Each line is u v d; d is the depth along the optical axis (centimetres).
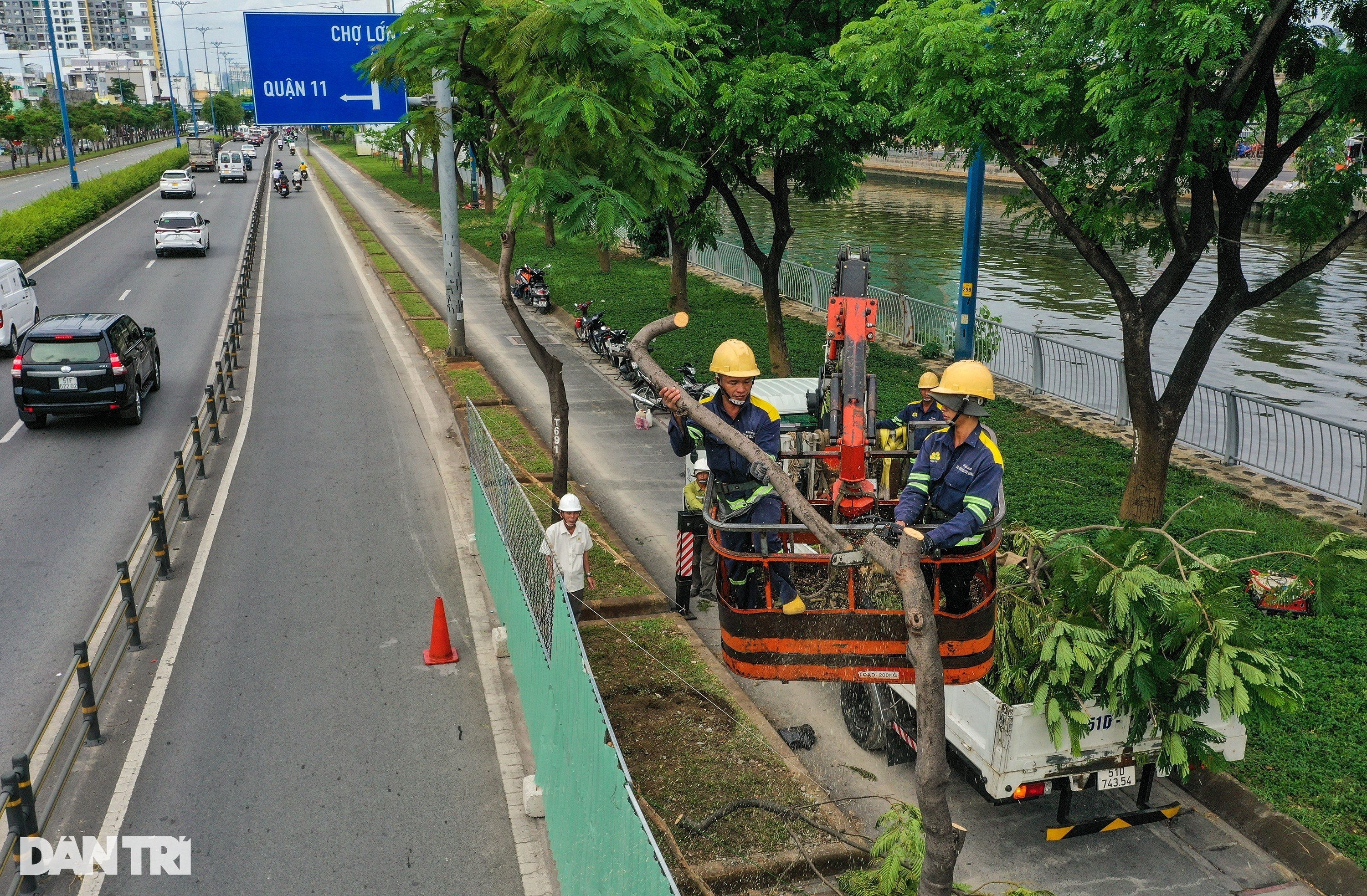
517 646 921
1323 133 1477
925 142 1435
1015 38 1190
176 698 935
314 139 17162
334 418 1872
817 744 886
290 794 801
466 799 798
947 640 557
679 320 515
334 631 1068
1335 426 1378
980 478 576
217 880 704
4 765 834
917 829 579
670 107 1293
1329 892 697
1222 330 1224
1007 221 5716
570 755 644
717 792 777
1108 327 3086
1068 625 704
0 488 1491
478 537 1250
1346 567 1126
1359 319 3148
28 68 17962
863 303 629
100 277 3388
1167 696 717
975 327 2061
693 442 635
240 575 1198
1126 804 801
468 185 7062
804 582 675
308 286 3316
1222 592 746
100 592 1155
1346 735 847
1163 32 964
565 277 3409
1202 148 1095
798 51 1831
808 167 1878
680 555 1087
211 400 1706
